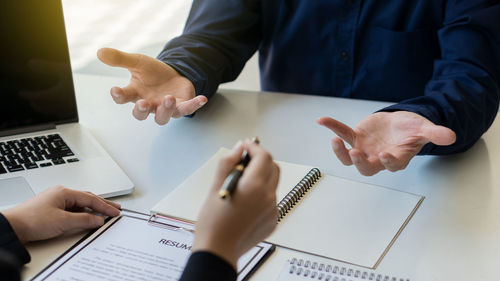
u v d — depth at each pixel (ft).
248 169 1.76
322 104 4.04
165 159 3.23
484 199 2.79
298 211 2.66
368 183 2.94
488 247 2.41
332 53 4.64
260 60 5.10
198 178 2.96
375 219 2.60
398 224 2.57
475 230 2.53
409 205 2.72
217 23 4.45
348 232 2.50
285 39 4.74
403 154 2.71
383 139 2.92
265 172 1.76
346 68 4.65
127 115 3.87
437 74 3.91
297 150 3.34
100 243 2.38
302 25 4.62
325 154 3.28
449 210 2.69
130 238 2.42
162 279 2.15
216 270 1.61
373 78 4.61
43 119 3.45
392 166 2.60
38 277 2.17
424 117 3.05
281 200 2.69
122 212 2.64
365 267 2.27
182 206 2.69
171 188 2.91
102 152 3.20
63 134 3.42
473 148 3.38
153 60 3.41
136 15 10.73
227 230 1.67
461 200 2.78
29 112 3.39
